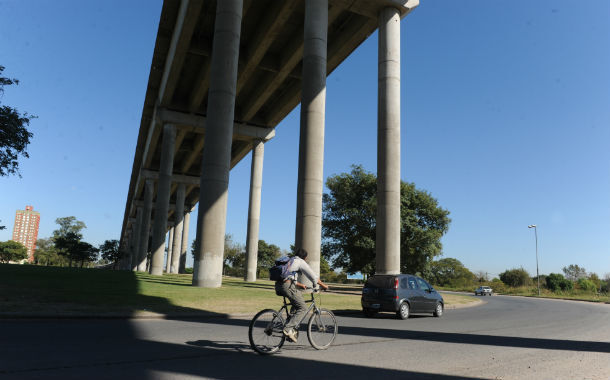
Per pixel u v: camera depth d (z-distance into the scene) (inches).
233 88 872.3
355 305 684.7
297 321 254.4
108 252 3284.9
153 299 535.8
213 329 346.0
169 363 209.8
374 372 207.0
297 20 1266.0
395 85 910.4
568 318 641.6
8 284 616.4
